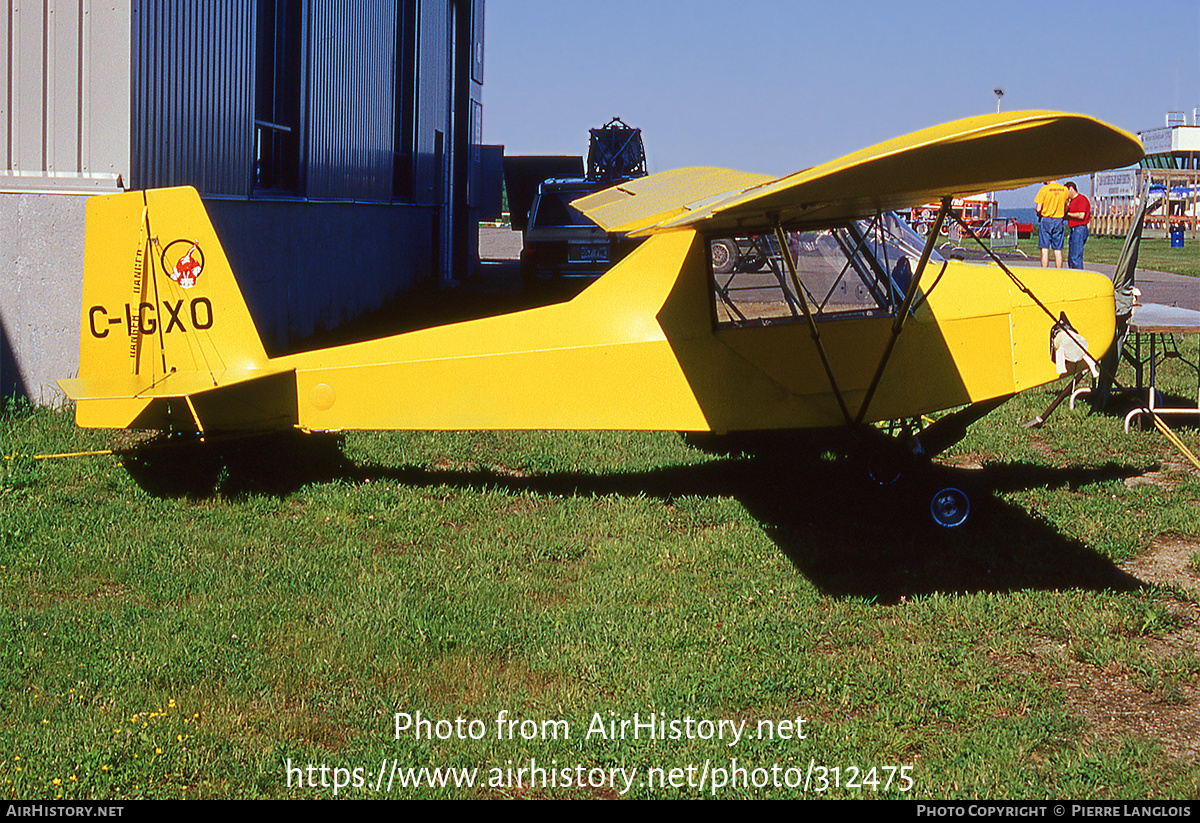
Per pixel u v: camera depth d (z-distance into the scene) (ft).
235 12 29.60
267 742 11.03
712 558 16.58
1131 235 23.98
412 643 13.26
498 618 14.17
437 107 60.85
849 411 19.34
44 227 24.25
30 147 24.08
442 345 19.48
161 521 17.67
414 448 22.45
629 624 13.96
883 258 18.98
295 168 36.06
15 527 16.88
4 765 10.35
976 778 10.50
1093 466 22.07
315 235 38.17
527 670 12.76
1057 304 19.70
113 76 23.63
